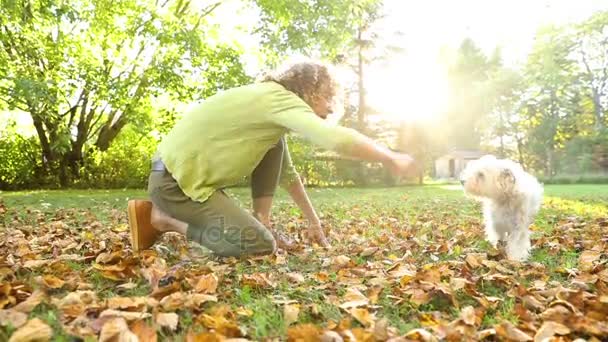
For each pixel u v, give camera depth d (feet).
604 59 109.19
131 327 6.24
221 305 7.25
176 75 51.11
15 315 6.36
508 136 133.69
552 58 112.57
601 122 108.88
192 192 10.17
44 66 49.21
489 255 12.18
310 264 10.80
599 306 7.35
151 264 9.52
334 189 59.31
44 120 53.93
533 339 6.21
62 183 60.70
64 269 9.30
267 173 11.86
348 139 8.72
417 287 8.04
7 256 10.68
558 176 95.25
